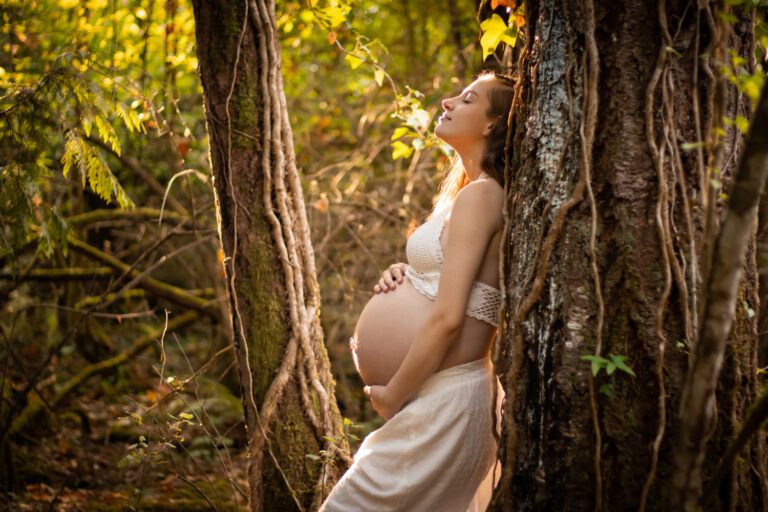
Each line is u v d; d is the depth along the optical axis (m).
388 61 5.17
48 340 5.73
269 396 2.35
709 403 1.33
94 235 5.73
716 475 1.40
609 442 1.62
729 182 1.67
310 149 5.08
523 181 1.78
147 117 3.12
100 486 3.90
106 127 2.96
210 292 5.62
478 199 1.97
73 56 2.95
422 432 2.00
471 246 1.94
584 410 1.64
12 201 2.85
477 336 2.03
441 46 5.21
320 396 2.44
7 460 3.68
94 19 4.28
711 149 1.56
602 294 1.64
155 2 4.25
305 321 2.43
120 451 4.41
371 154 4.67
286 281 2.39
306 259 2.47
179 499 3.71
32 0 4.07
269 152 2.36
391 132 4.84
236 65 2.32
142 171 4.81
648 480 1.58
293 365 2.38
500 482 1.76
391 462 2.01
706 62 1.62
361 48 3.16
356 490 2.04
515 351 1.74
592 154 1.65
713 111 1.63
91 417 4.94
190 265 6.18
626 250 1.62
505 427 1.75
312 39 5.26
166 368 6.05
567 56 1.69
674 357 1.61
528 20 1.82
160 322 6.44
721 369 1.63
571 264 1.66
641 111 1.62
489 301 2.02
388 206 4.47
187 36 4.29
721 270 1.28
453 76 4.48
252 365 2.38
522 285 1.76
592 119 1.64
